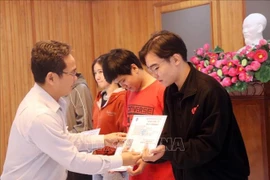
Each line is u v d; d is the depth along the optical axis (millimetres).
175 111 1799
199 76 1742
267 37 3873
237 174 1726
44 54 1750
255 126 2727
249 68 2586
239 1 4109
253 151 2746
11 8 4648
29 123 1686
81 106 3316
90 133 2445
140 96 2207
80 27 5109
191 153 1631
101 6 5184
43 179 1770
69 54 1799
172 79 1748
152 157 1746
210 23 4336
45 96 1786
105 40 5199
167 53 1694
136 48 5035
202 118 1672
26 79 4734
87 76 5156
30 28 4766
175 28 4672
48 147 1692
